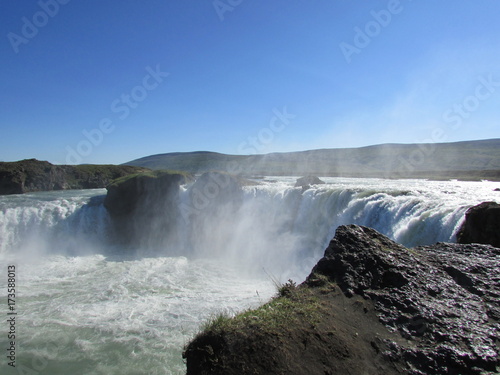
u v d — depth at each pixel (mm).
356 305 5211
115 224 28547
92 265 20750
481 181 35688
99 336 10836
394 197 17266
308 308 4949
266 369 3842
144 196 28812
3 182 43594
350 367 4031
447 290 5480
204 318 11914
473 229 11258
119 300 14305
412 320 4797
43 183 48500
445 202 14969
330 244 6719
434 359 4102
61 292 15484
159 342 10320
